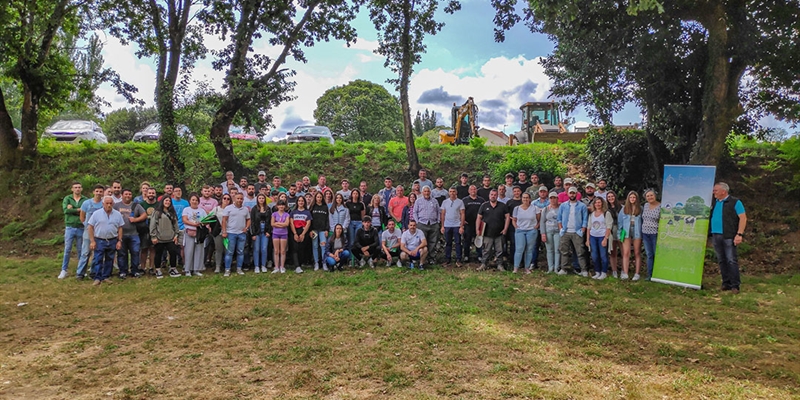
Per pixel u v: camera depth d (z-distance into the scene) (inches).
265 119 628.1
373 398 177.3
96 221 386.3
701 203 366.6
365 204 483.2
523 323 270.7
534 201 439.2
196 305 314.0
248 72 594.9
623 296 334.6
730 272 348.8
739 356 221.5
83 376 201.5
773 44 422.9
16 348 237.6
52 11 613.6
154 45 633.0
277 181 489.4
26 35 603.5
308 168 673.6
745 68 446.6
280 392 183.5
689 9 424.8
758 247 458.0
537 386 185.8
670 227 378.0
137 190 618.8
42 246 540.1
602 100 483.5
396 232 458.9
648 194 393.7
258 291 350.9
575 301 318.3
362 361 212.1
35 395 183.0
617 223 402.0
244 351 229.5
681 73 460.8
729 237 350.0
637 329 264.5
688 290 352.5
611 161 559.2
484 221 432.8
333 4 610.9
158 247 411.5
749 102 480.4
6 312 302.7
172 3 569.6
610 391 182.5
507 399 175.0
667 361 216.5
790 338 248.2
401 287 360.8
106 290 357.7
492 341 238.2
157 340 247.4
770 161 553.3
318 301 321.1
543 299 322.7
